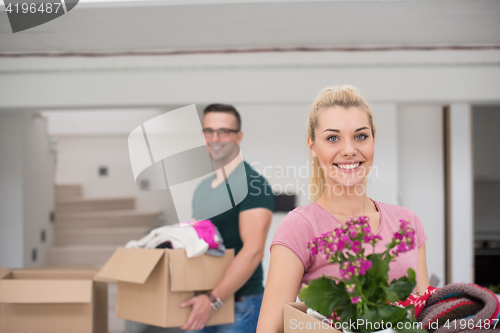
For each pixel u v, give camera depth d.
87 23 2.62
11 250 3.58
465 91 3.03
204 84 3.09
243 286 1.68
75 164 5.61
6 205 3.59
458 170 3.17
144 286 1.57
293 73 3.08
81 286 1.62
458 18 2.62
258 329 0.79
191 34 2.82
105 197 5.53
